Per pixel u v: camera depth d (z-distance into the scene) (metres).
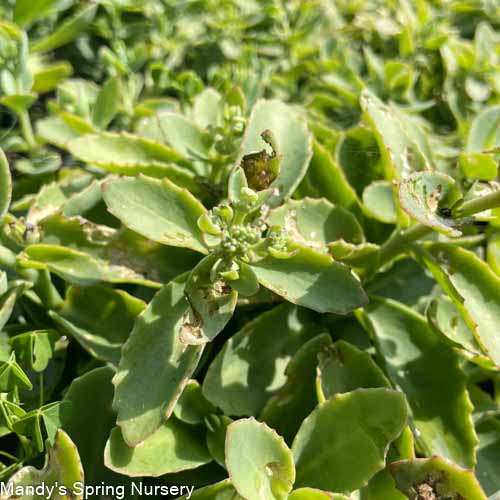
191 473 0.22
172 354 0.20
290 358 0.24
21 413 0.20
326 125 0.36
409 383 0.24
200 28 0.39
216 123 0.28
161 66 0.33
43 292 0.24
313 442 0.21
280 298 0.24
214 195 0.27
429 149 0.27
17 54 0.27
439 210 0.23
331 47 0.39
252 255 0.21
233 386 0.23
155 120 0.31
